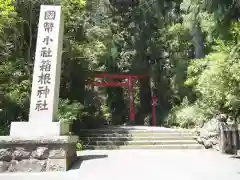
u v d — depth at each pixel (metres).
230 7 9.73
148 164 6.34
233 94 6.48
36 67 6.52
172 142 10.38
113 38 18.45
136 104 22.69
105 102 24.08
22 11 9.84
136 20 19.47
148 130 11.94
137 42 19.34
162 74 18.08
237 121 7.87
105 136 11.17
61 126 6.27
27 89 9.36
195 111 13.02
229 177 4.88
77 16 10.61
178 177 4.92
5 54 9.33
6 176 5.20
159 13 17.91
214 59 8.74
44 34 6.74
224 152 8.63
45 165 5.70
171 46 16.61
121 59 19.91
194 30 13.81
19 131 6.02
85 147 9.87
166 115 16.92
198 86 8.33
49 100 6.29
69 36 10.58
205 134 10.19
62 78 10.98
